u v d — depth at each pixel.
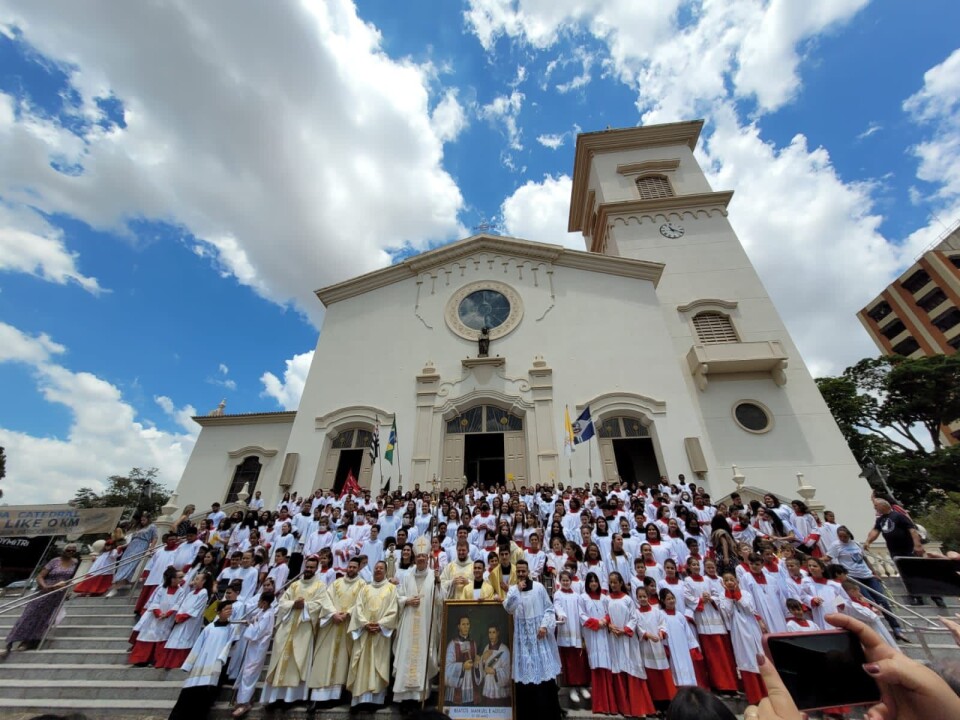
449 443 16.52
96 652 7.99
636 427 16.03
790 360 17.39
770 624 6.93
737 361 16.72
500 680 5.97
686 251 21.00
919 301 43.06
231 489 19.94
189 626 7.66
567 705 6.43
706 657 6.64
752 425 16.14
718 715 1.71
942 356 24.84
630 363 16.91
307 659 6.59
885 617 7.58
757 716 1.56
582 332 17.78
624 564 8.32
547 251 19.58
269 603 7.04
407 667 6.29
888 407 26.36
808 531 10.41
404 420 16.73
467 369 17.50
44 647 8.41
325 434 17.06
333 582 7.40
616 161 26.05
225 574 8.59
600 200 25.08
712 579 7.17
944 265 41.53
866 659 1.53
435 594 7.18
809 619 7.04
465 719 5.78
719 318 18.97
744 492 13.99
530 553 8.69
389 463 16.00
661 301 19.58
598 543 9.10
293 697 6.36
